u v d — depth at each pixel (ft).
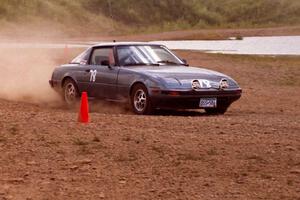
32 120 94.02
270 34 469.98
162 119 98.63
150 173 65.21
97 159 70.38
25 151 73.72
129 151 73.97
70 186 60.64
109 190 59.52
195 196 57.93
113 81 115.34
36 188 59.93
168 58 120.98
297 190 59.72
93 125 90.33
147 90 107.96
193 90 107.04
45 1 609.42
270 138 83.35
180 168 67.00
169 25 650.43
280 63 245.65
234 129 90.17
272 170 66.49
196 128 90.02
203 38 445.37
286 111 127.85
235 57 267.59
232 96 112.68
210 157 71.56
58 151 73.77
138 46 121.29
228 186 61.00
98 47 123.03
